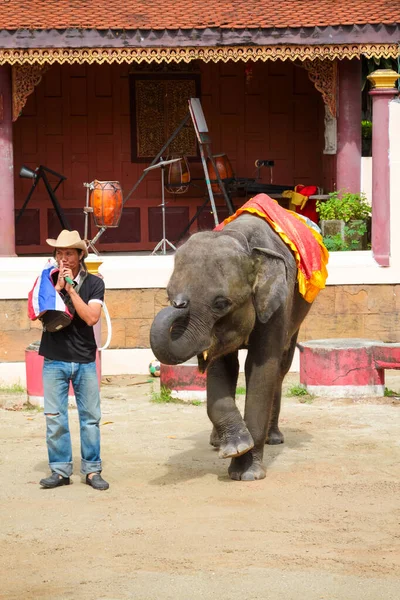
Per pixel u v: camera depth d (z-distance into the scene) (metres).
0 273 13.00
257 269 7.89
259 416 8.25
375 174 13.70
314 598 5.66
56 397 8.10
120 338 13.40
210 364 8.16
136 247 19.66
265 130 19.84
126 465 8.80
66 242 7.85
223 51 15.58
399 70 18.55
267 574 6.04
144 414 11.00
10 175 15.38
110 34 15.27
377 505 7.50
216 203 19.89
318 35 15.55
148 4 16.44
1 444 9.66
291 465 8.71
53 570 6.18
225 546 6.57
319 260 8.81
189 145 19.81
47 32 15.13
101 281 8.14
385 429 10.08
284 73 19.78
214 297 7.48
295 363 13.73
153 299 13.41
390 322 13.73
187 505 7.54
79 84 19.52
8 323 12.91
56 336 8.05
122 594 5.75
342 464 8.73
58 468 8.15
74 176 19.58
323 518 7.18
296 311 8.95
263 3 16.52
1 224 15.33
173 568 6.17
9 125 15.47
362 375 11.66
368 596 5.69
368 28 15.59
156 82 19.66
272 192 18.95
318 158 19.86
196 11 16.11
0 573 6.15
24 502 7.69
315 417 10.68
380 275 13.66
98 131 19.61
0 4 16.05
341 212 15.62
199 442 9.65
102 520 7.20
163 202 17.17
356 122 16.83
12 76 15.62
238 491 7.90
